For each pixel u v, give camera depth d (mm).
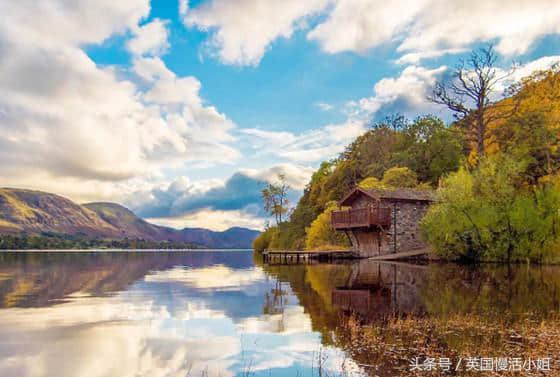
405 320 12414
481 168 35406
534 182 36219
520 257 34281
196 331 11438
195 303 16234
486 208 33594
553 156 36812
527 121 40438
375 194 43625
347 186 70375
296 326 11953
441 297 16859
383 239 44312
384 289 19562
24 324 12312
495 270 28734
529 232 33406
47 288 21562
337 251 49438
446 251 37125
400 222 44156
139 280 26438
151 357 9117
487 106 46562
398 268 31656
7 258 62406
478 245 35344
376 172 62812
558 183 33062
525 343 9961
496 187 34125
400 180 52094
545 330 11156
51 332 11312
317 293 18750
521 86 48719
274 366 8547
